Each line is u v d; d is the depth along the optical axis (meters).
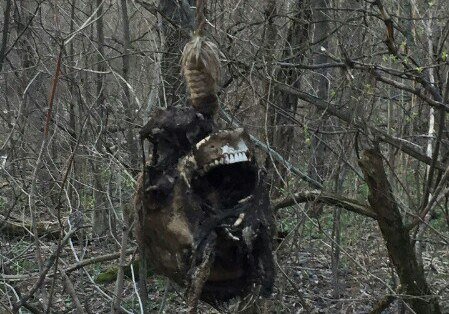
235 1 6.41
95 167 6.00
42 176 5.97
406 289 4.62
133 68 7.25
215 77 2.98
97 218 6.87
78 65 6.74
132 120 5.61
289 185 5.03
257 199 2.75
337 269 6.33
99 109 6.27
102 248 6.83
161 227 2.87
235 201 2.77
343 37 6.25
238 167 2.76
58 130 6.04
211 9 6.10
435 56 5.41
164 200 2.84
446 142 5.29
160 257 2.98
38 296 5.71
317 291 6.41
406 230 4.50
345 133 5.30
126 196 5.67
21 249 6.31
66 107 6.75
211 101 2.98
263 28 5.79
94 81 6.60
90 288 6.23
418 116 6.07
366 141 5.53
